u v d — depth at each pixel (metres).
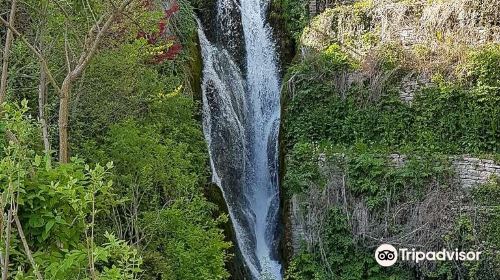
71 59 9.33
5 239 4.25
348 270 11.16
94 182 4.21
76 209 4.13
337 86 13.38
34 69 9.30
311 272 11.45
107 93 9.67
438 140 11.96
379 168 11.32
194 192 10.03
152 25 11.49
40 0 8.62
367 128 12.82
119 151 8.68
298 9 15.97
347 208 11.34
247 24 16.81
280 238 12.98
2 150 5.02
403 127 12.41
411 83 12.46
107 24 6.89
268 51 16.27
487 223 10.13
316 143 13.17
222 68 15.58
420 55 12.42
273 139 14.78
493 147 11.42
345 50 13.62
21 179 4.50
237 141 14.67
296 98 13.68
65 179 4.94
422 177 10.92
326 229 11.45
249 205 14.14
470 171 10.65
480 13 11.95
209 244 8.57
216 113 14.41
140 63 10.87
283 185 12.55
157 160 8.86
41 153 7.70
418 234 10.60
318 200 11.61
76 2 7.94
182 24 14.82
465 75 11.77
